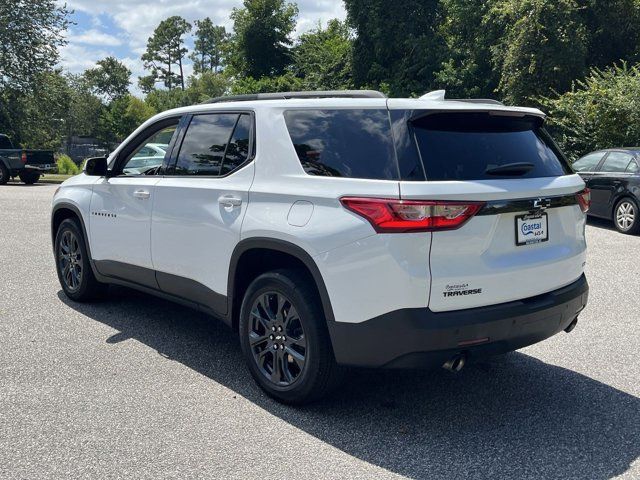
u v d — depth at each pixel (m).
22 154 21.69
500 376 4.23
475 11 25.66
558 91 22.17
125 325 5.20
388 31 27.61
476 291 3.20
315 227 3.39
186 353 4.56
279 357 3.71
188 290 4.38
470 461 3.07
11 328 5.05
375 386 4.04
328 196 3.38
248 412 3.60
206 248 4.12
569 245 3.76
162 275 4.58
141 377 4.09
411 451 3.17
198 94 93.62
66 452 3.09
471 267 3.18
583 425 3.50
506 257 3.33
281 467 2.99
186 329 5.13
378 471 2.96
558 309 3.57
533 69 21.53
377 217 3.13
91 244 5.36
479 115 3.49
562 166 3.84
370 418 3.56
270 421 3.49
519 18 22.44
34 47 29.81
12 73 29.67
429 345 3.10
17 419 3.44
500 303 3.32
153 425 3.40
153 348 4.66
